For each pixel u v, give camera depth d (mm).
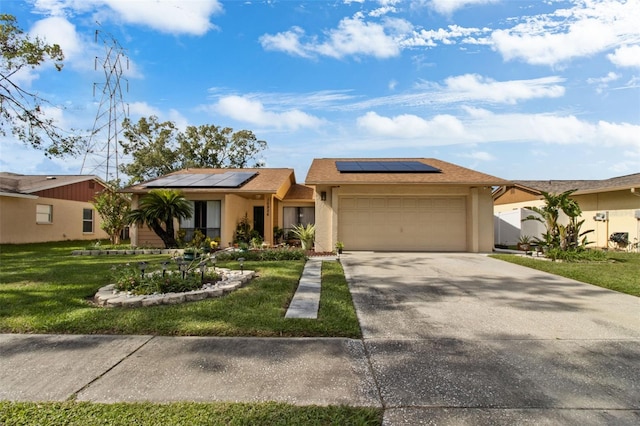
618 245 15141
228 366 3430
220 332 4328
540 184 20609
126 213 15109
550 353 3812
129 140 30094
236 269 8617
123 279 6277
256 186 15516
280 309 5219
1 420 2527
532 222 15875
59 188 19844
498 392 2973
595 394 2951
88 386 3027
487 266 9961
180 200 13766
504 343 4102
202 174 17938
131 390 2965
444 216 13898
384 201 13930
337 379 3188
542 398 2883
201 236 14133
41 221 18719
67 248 15453
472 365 3496
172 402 2779
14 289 6469
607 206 16062
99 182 22750
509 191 21734
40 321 4594
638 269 9125
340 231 13906
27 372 3279
